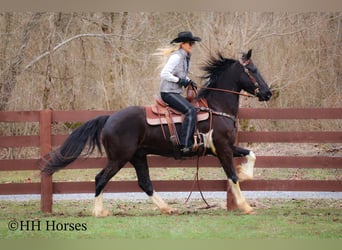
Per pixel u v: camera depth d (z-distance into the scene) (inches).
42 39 757.9
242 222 383.2
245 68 404.5
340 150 740.0
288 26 763.4
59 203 486.3
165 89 393.4
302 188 436.1
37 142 434.6
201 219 394.0
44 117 431.5
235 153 410.3
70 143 402.0
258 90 405.4
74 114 434.6
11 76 750.5
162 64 410.6
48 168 402.0
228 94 405.1
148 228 367.9
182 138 387.9
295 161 439.5
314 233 355.9
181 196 514.6
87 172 692.1
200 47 740.7
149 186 414.6
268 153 744.3
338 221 389.4
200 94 406.6
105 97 762.8
